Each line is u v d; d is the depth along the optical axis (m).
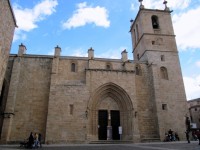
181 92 35.16
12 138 27.30
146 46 37.91
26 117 28.72
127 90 31.81
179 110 33.66
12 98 28.77
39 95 30.17
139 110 32.22
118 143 27.42
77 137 27.56
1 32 19.42
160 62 37.00
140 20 41.12
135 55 44.28
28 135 27.88
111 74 32.41
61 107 28.83
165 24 41.00
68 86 30.22
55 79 30.53
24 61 31.95
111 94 32.53
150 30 39.62
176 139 31.17
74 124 28.20
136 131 29.56
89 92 30.45
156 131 31.31
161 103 32.84
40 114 29.20
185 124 32.88
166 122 32.25
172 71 36.62
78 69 33.22
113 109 32.00
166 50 38.28
